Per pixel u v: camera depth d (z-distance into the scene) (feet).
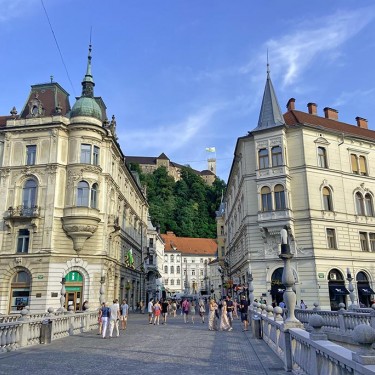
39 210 119.44
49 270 114.42
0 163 125.49
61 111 136.56
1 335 49.06
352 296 99.60
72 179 122.01
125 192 168.86
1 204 122.11
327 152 128.57
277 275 119.03
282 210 117.70
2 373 35.01
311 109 149.28
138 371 35.09
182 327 89.15
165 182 454.81
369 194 134.00
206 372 34.50
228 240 212.84
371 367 14.60
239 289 138.21
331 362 20.76
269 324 52.49
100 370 35.78
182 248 405.39
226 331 77.10
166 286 387.55
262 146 126.31
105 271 123.65
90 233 120.47
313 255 115.03
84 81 138.41
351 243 123.65
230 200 198.70
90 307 116.26
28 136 126.21
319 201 121.70
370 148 138.51
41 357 44.55
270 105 131.54
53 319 64.18
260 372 34.42
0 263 116.78
